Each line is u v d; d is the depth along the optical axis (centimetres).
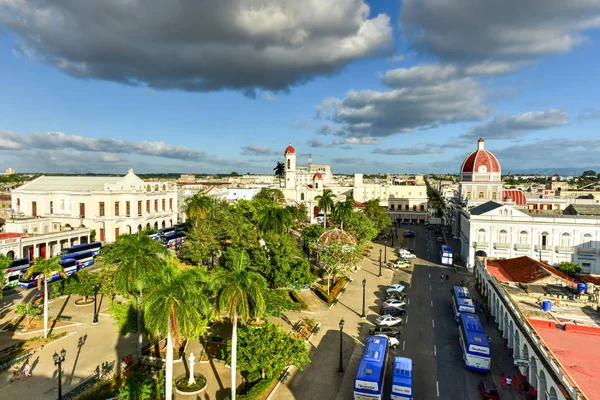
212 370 3316
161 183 9612
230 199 12394
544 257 6506
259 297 2877
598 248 6288
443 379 3253
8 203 9369
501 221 6719
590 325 3183
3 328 4106
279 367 2916
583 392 2211
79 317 4447
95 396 2822
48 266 3872
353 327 4319
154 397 2844
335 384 3161
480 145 9475
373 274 6675
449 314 4769
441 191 17688
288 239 5488
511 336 3759
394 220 14025
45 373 3216
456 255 8119
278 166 16638
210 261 6606
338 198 13075
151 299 2559
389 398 2992
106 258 4081
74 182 8619
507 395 3012
